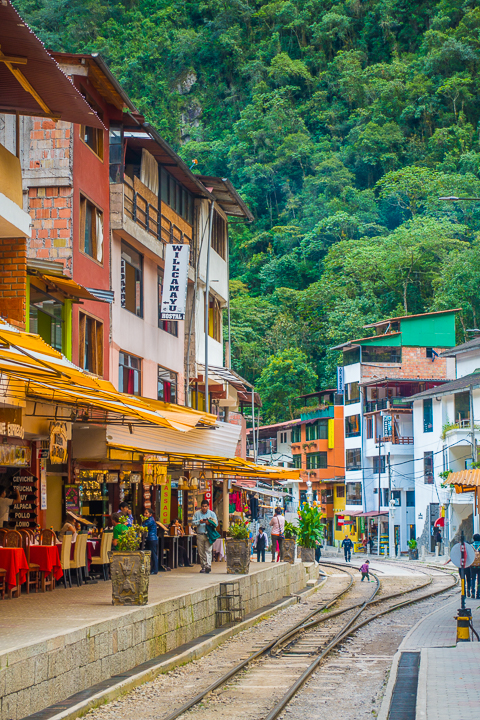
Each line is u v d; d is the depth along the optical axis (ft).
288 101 344.90
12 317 53.47
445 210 282.15
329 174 320.91
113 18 381.81
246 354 284.00
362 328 263.08
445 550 167.22
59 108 45.42
